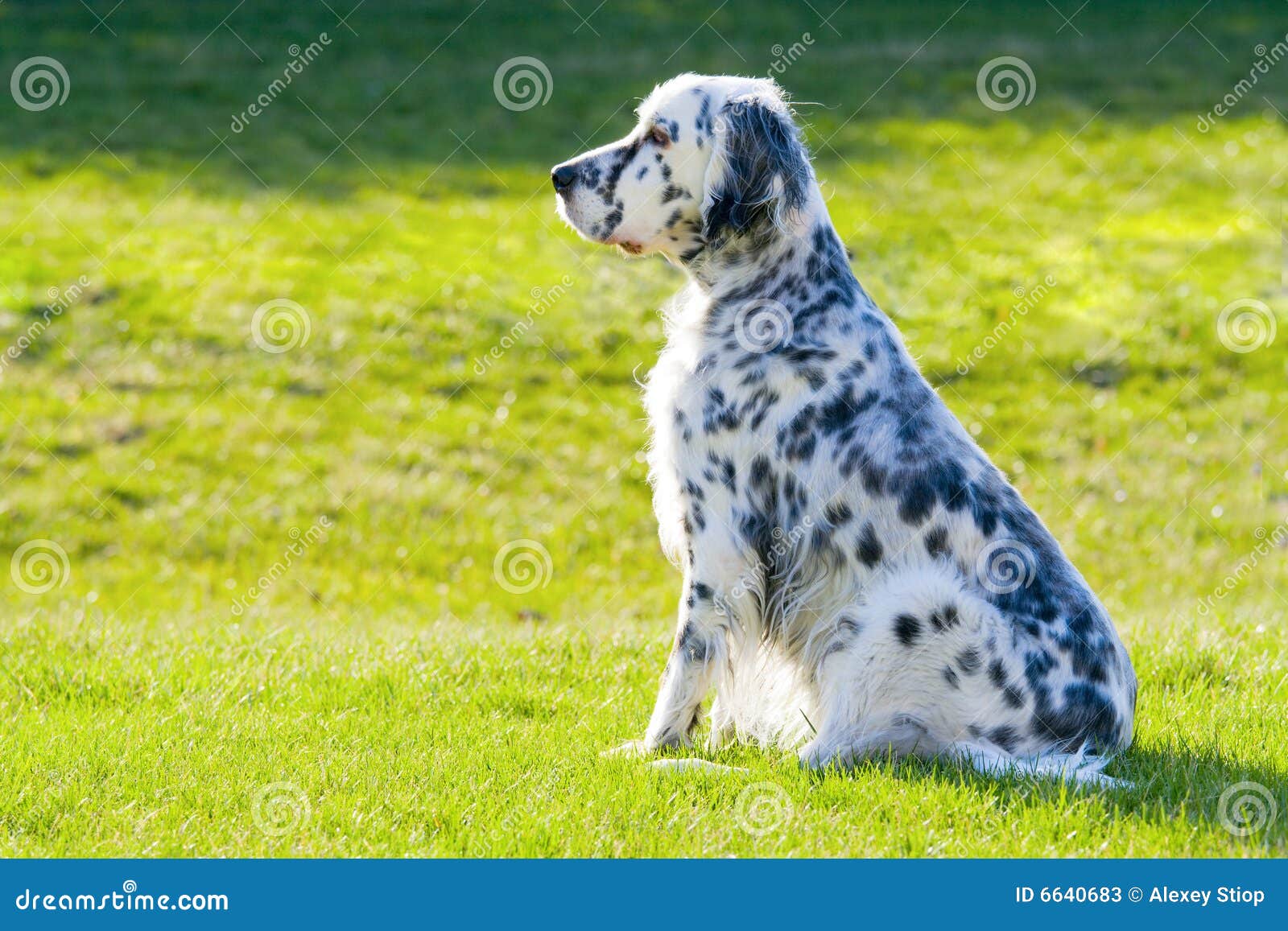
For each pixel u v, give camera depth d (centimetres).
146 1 3838
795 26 3738
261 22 3709
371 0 3925
